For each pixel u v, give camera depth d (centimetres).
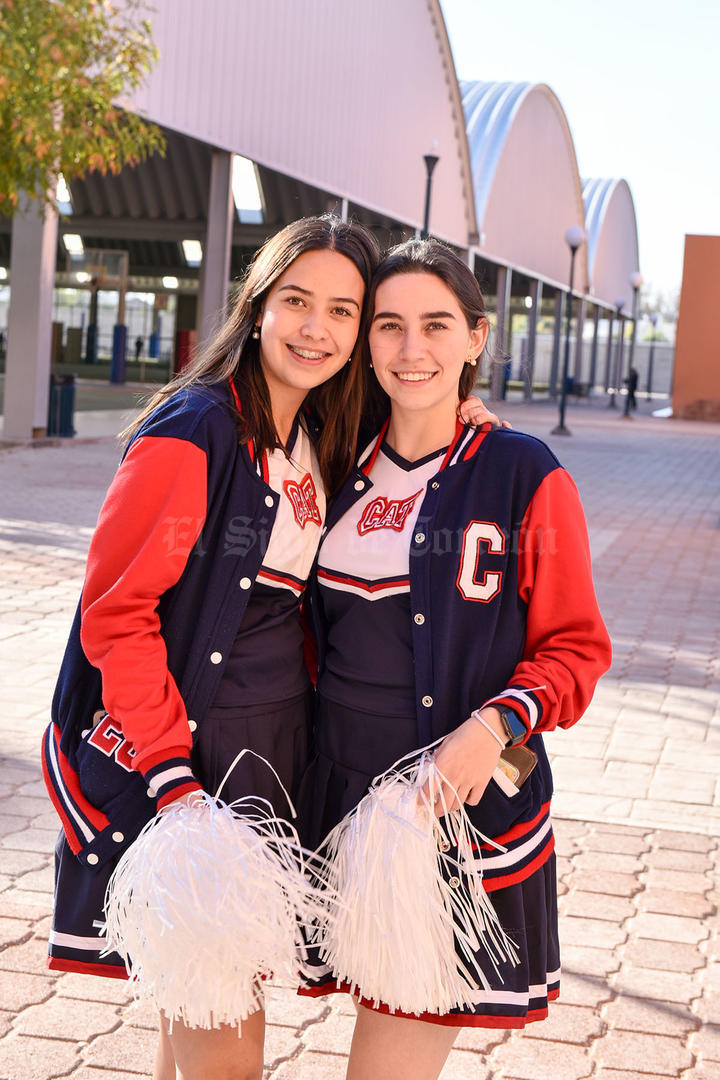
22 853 390
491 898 201
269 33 2136
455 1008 196
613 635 777
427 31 2958
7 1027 290
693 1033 304
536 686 198
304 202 2931
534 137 4325
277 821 199
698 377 3944
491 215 3850
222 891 177
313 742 221
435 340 207
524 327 6481
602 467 2036
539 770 212
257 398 209
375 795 195
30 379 1653
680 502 1593
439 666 204
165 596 206
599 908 374
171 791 189
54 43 1035
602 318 6831
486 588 206
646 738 558
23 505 1138
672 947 350
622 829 442
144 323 4125
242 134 2081
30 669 607
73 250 3438
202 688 203
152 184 3105
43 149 1049
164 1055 223
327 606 216
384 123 2775
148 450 198
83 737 209
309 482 217
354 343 214
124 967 206
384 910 187
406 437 216
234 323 214
